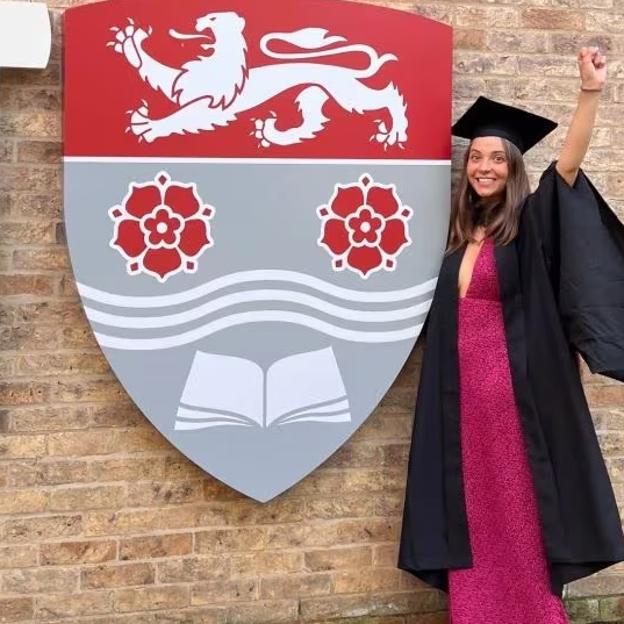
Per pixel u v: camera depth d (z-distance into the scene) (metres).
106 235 2.94
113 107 2.94
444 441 2.96
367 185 3.08
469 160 3.05
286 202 3.04
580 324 2.79
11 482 3.01
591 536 2.82
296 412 3.04
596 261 2.79
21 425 3.01
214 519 3.12
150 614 3.09
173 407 2.98
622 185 3.36
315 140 3.05
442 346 2.99
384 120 3.09
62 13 3.00
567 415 2.87
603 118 3.35
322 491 3.19
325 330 3.06
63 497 3.04
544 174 2.98
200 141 2.99
